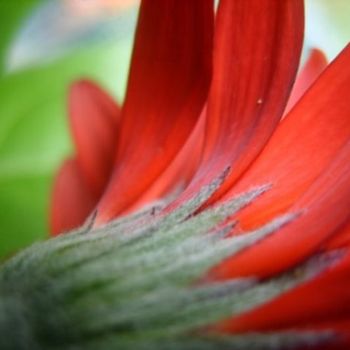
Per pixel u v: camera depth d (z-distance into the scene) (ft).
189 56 0.47
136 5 0.83
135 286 0.42
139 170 0.49
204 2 0.46
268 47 0.46
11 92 0.68
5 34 0.69
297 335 0.40
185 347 0.41
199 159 0.48
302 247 0.41
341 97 0.44
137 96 0.49
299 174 0.44
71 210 0.57
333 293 0.40
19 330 0.41
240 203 0.44
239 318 0.41
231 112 0.46
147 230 0.44
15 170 0.66
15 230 0.65
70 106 0.59
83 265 0.43
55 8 0.90
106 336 0.41
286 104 0.45
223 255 0.43
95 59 0.69
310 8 0.89
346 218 0.41
